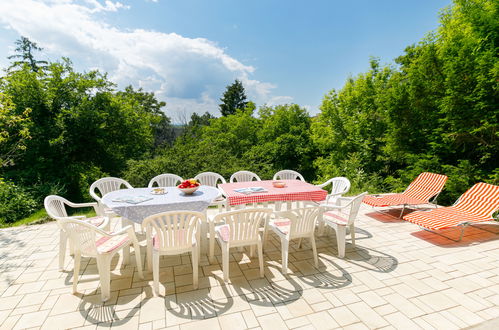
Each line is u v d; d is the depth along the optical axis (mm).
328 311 2279
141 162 8055
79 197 9680
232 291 2592
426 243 3764
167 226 2473
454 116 5824
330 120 12625
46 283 2754
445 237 3979
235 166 8664
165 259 3301
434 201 4945
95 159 11242
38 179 7863
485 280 2762
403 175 7363
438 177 5176
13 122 7305
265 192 3629
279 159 14602
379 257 3334
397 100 7113
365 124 10805
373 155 10367
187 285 2701
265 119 18391
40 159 8883
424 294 2525
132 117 12680
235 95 37125
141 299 2459
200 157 8578
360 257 3342
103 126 10773
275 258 3338
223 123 17625
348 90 12594
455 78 5602
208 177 5234
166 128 17688
